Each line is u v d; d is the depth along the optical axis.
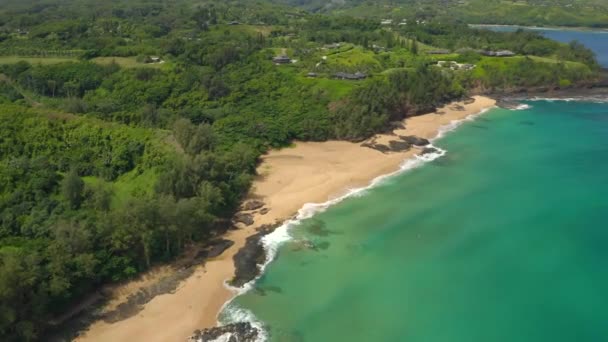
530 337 66.94
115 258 76.19
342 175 117.25
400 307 73.00
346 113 143.75
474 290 76.56
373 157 128.50
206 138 113.50
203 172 97.38
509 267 82.00
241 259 83.81
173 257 82.88
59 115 111.62
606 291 75.62
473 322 69.94
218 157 104.00
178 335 66.75
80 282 71.00
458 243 88.94
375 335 67.62
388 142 138.38
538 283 77.88
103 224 76.94
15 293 60.84
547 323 69.44
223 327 67.69
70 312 69.50
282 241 89.69
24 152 101.31
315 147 135.50
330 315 71.31
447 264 82.94
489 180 114.75
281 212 99.88
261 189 109.75
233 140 128.75
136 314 70.50
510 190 109.50
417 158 128.25
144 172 100.06
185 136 112.31
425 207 102.00
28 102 142.62
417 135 146.62
